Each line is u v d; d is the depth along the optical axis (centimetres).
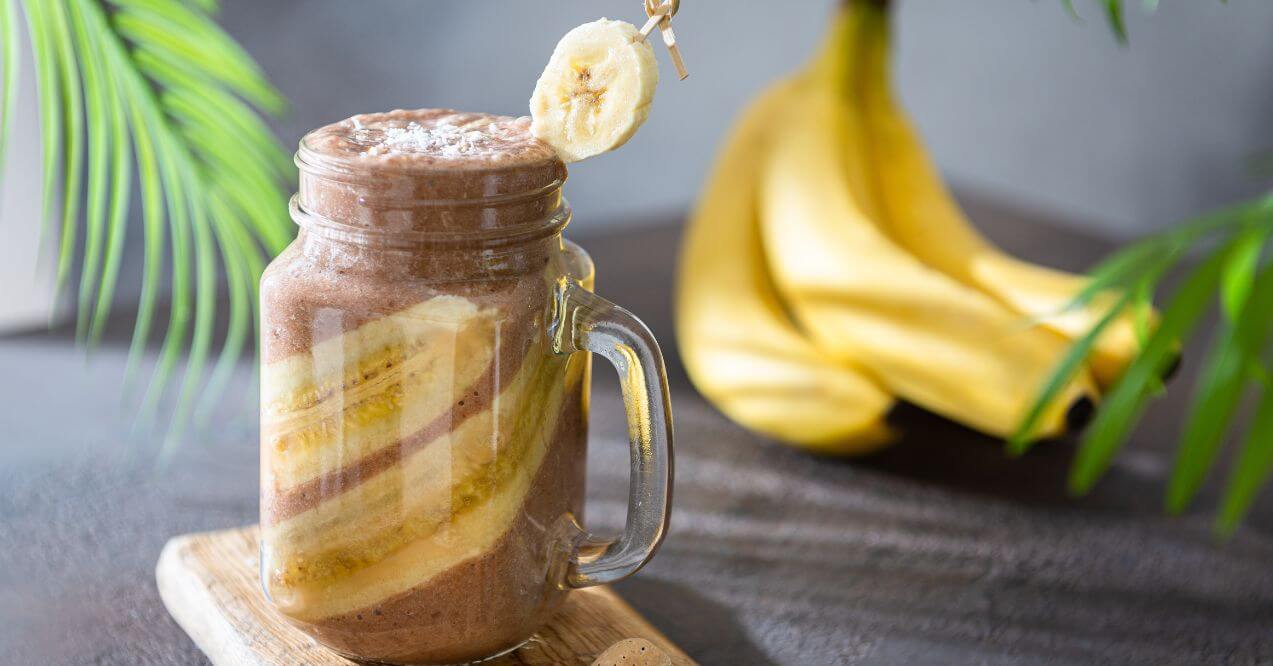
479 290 54
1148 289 66
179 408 74
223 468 74
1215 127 151
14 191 142
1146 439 80
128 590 65
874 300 75
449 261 54
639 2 168
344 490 55
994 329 73
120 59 69
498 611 56
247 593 62
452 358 54
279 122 159
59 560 67
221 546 65
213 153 71
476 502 55
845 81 85
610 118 54
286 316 54
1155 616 67
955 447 78
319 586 56
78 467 73
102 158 69
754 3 168
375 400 54
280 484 56
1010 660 64
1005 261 81
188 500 71
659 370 56
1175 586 69
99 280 148
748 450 77
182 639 63
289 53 157
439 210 53
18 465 73
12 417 76
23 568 66
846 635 65
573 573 57
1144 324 68
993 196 122
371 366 54
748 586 68
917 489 75
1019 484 76
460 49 165
